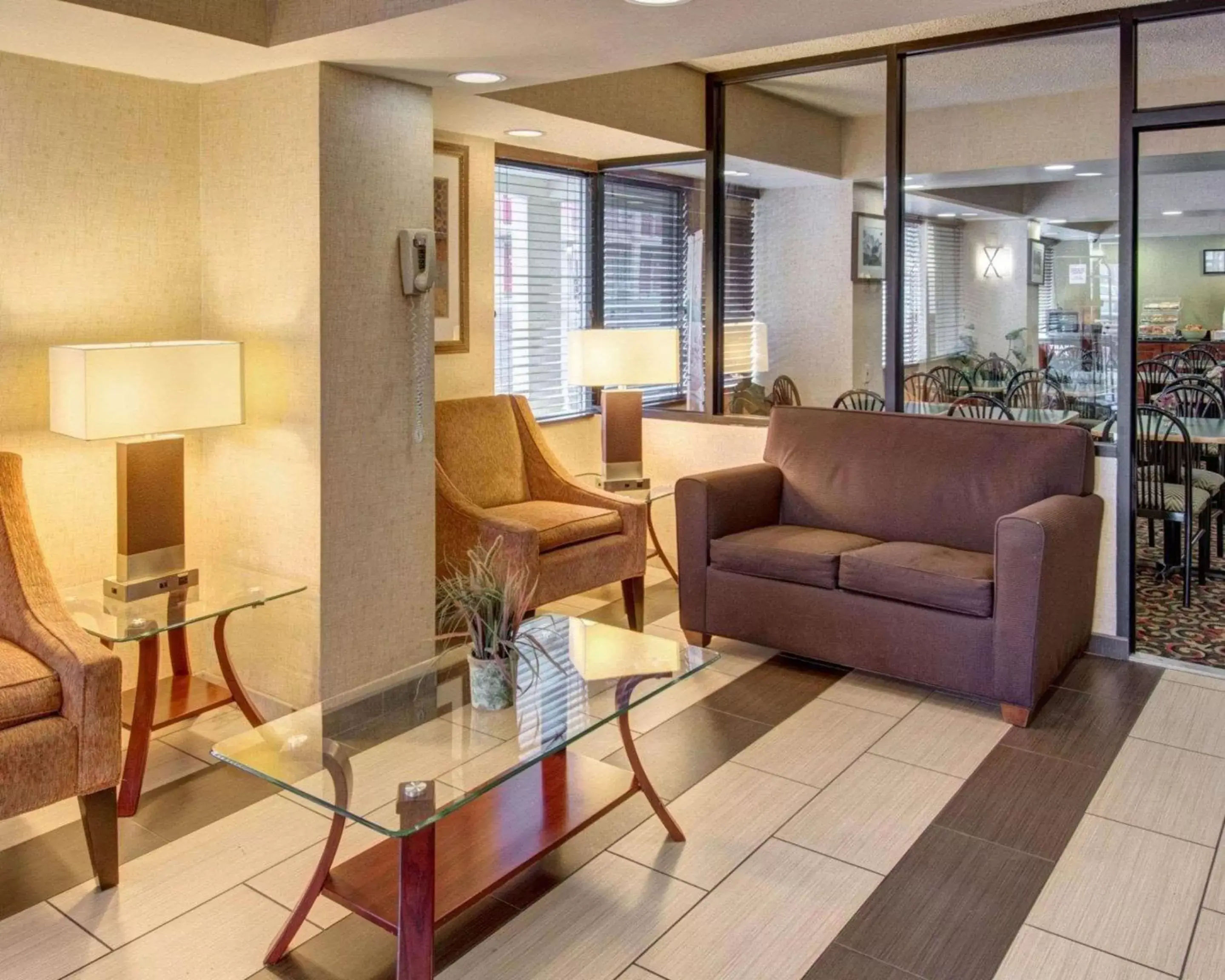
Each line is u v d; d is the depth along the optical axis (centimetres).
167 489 305
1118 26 392
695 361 532
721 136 508
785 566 387
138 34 281
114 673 242
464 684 265
